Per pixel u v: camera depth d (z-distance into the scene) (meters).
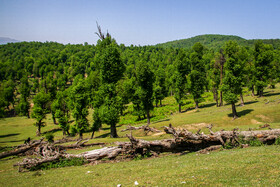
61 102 71.62
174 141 18.17
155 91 85.38
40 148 21.45
